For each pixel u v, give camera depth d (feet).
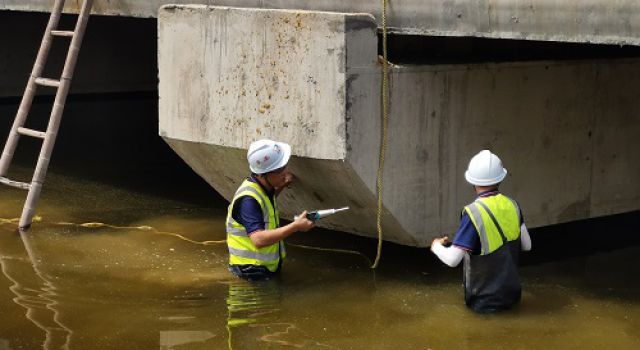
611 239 24.53
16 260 22.59
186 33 22.77
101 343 17.47
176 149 24.13
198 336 17.80
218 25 22.03
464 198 21.95
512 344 17.44
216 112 22.43
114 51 50.55
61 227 25.70
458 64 21.30
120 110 47.60
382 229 21.85
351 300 19.83
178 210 27.86
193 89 22.85
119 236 24.84
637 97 24.71
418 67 20.65
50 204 28.30
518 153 22.66
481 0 18.93
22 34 47.78
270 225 20.67
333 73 19.85
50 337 17.75
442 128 21.29
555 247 23.84
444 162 21.47
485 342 17.53
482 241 18.72
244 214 20.49
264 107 21.35
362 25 19.85
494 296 19.01
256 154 20.20
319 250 23.41
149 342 17.51
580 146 23.80
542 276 21.53
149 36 51.57
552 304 19.63
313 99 20.33
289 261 22.52
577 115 23.59
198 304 19.57
